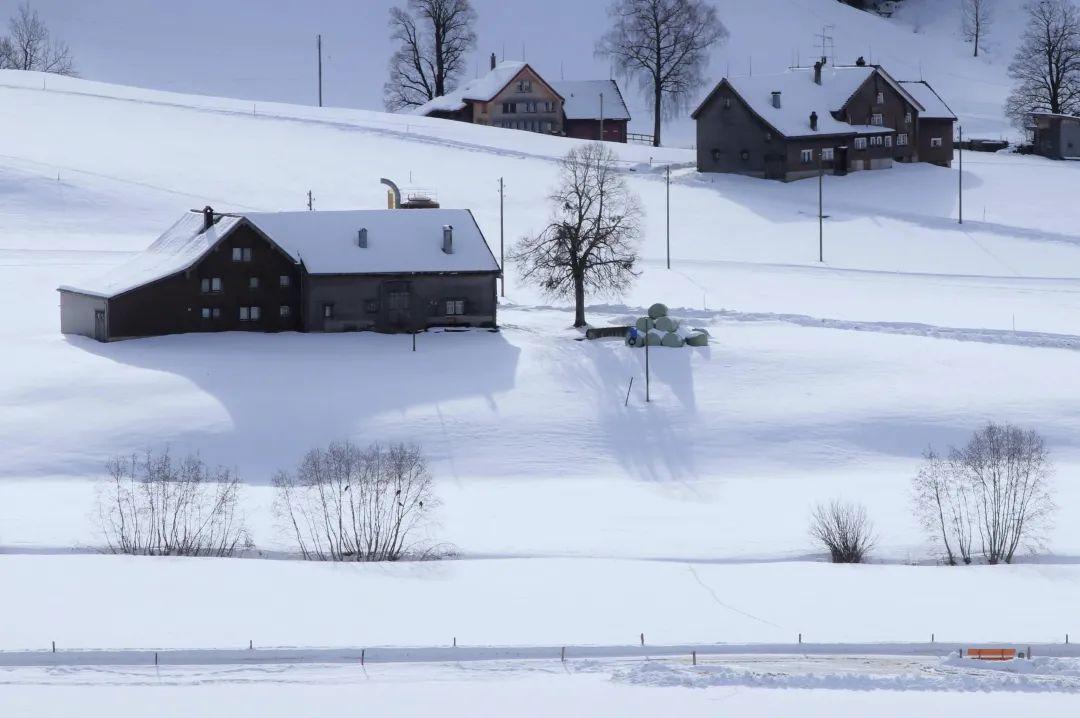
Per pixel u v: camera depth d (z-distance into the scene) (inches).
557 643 4709.6
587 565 5556.1
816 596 5221.5
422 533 6038.4
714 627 4879.4
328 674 4453.7
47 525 6003.9
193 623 4847.4
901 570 5541.3
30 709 4138.8
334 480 6589.6
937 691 4303.6
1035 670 4500.5
